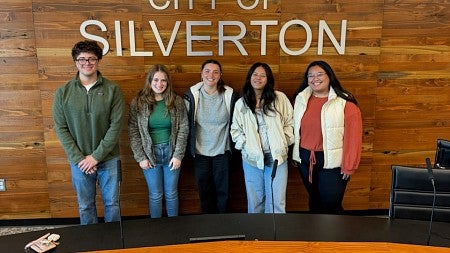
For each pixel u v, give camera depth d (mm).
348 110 2947
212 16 3332
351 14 3408
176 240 2061
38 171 3514
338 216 2301
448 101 3662
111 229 2182
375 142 3684
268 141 3041
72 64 3336
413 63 3557
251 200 3189
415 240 2023
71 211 3615
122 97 2988
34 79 3336
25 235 2102
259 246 1838
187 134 3154
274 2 3342
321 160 2998
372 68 3529
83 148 2930
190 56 3391
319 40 3428
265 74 2967
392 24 3461
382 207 3816
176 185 3234
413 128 3689
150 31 3324
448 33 3529
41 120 3416
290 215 2312
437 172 2242
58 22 3246
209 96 3143
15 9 3203
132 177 3547
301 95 3043
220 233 2125
